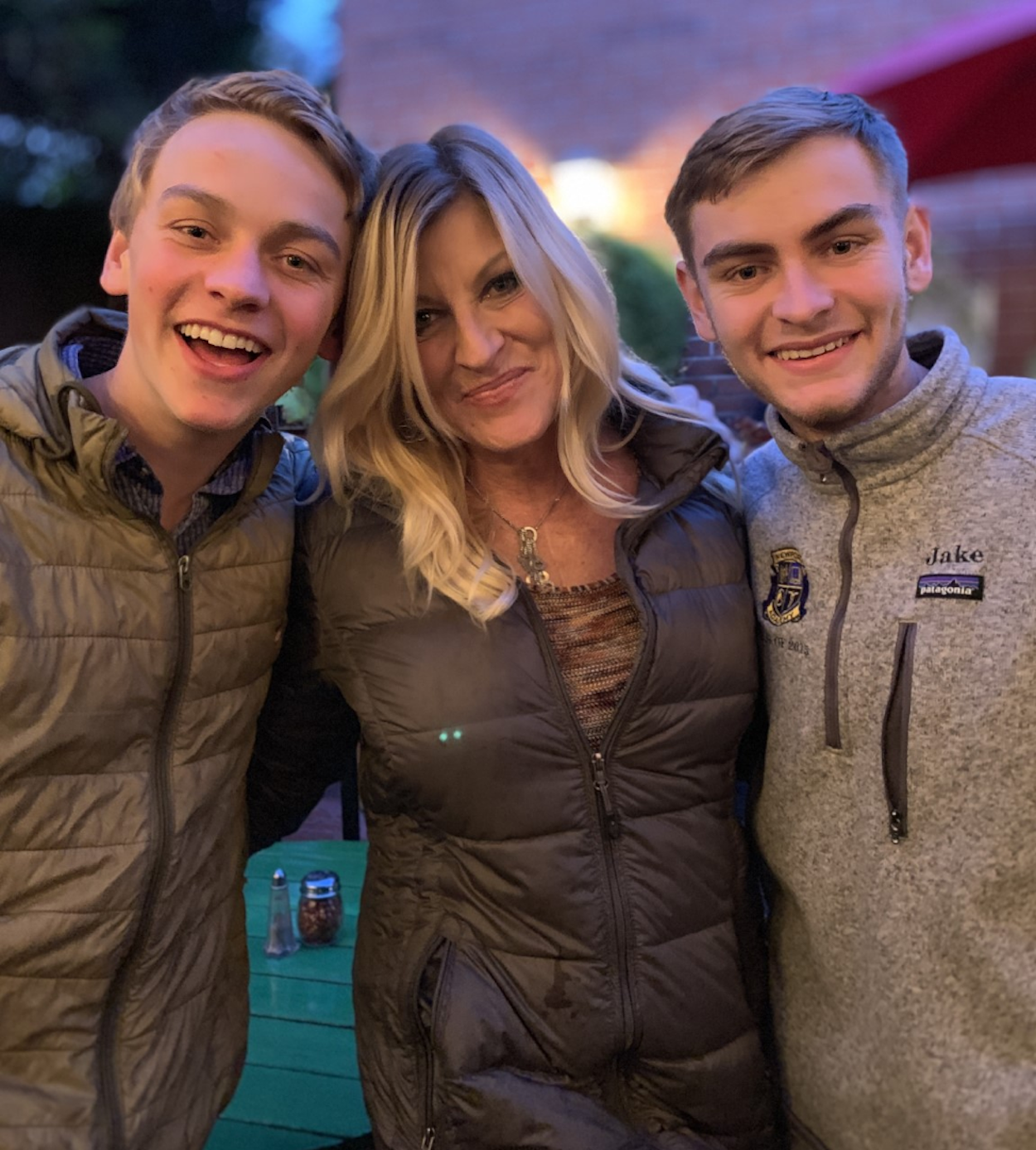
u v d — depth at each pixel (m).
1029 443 1.07
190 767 1.14
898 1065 1.11
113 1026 1.11
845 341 1.10
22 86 5.54
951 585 1.06
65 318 1.16
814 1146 1.24
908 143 3.12
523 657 1.20
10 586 0.99
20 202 5.61
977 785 1.04
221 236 1.03
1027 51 2.89
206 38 5.90
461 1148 1.14
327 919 2.04
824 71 4.38
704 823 1.25
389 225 1.22
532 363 1.29
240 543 1.16
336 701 1.36
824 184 1.06
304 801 1.47
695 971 1.21
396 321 1.24
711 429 1.32
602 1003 1.18
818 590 1.18
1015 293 4.32
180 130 1.05
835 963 1.17
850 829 1.14
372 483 1.30
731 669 1.24
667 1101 1.22
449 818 1.20
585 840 1.19
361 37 5.10
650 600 1.22
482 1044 1.15
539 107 4.80
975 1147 1.06
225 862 1.22
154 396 1.07
